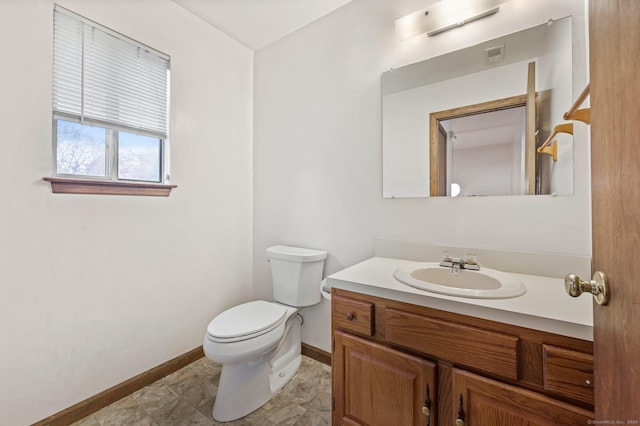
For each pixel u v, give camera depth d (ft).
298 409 4.64
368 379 3.32
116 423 4.31
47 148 4.12
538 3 3.88
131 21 5.02
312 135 6.15
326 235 5.95
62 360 4.25
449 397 2.81
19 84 3.85
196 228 6.11
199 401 4.81
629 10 1.34
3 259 3.74
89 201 4.54
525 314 2.43
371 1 5.31
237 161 6.98
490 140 4.23
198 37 6.07
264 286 7.14
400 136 5.00
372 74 5.32
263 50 7.07
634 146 1.32
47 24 4.10
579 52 3.62
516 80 4.04
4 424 3.75
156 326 5.43
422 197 4.79
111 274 4.80
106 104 4.78
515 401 2.45
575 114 3.01
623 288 1.41
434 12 4.44
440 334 2.83
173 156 5.67
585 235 3.59
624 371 1.39
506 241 4.10
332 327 3.67
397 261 4.70
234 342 4.25
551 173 3.79
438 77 4.64
